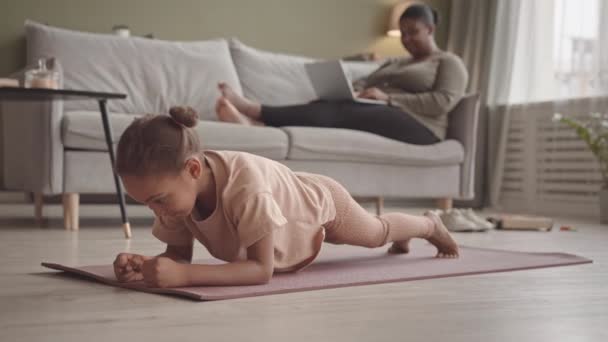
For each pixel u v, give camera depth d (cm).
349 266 158
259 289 120
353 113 312
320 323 97
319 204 140
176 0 453
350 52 502
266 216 122
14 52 414
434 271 150
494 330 95
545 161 446
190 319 98
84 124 256
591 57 414
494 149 479
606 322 102
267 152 285
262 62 379
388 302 114
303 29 488
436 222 174
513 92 473
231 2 468
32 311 102
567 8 430
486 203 483
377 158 312
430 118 340
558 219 390
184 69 347
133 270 126
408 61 362
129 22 441
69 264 158
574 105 422
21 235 228
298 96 379
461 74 341
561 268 164
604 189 365
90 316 99
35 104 260
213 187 125
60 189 256
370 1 506
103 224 281
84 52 329
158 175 113
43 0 420
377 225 154
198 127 272
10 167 305
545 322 101
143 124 115
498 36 477
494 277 147
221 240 132
